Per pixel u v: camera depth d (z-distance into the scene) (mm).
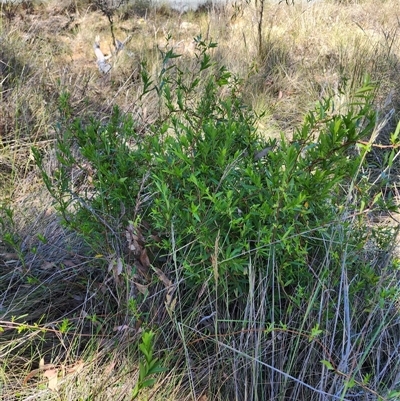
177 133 1966
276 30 4688
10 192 2676
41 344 1862
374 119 1527
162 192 1626
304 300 1790
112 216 1928
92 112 3244
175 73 3732
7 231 2207
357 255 1889
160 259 1903
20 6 5203
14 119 3127
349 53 4195
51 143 3014
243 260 1650
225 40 4594
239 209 1730
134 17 5418
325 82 3666
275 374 1718
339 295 1669
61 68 3861
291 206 1545
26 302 1975
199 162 1809
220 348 1734
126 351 1743
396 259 1835
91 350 1767
